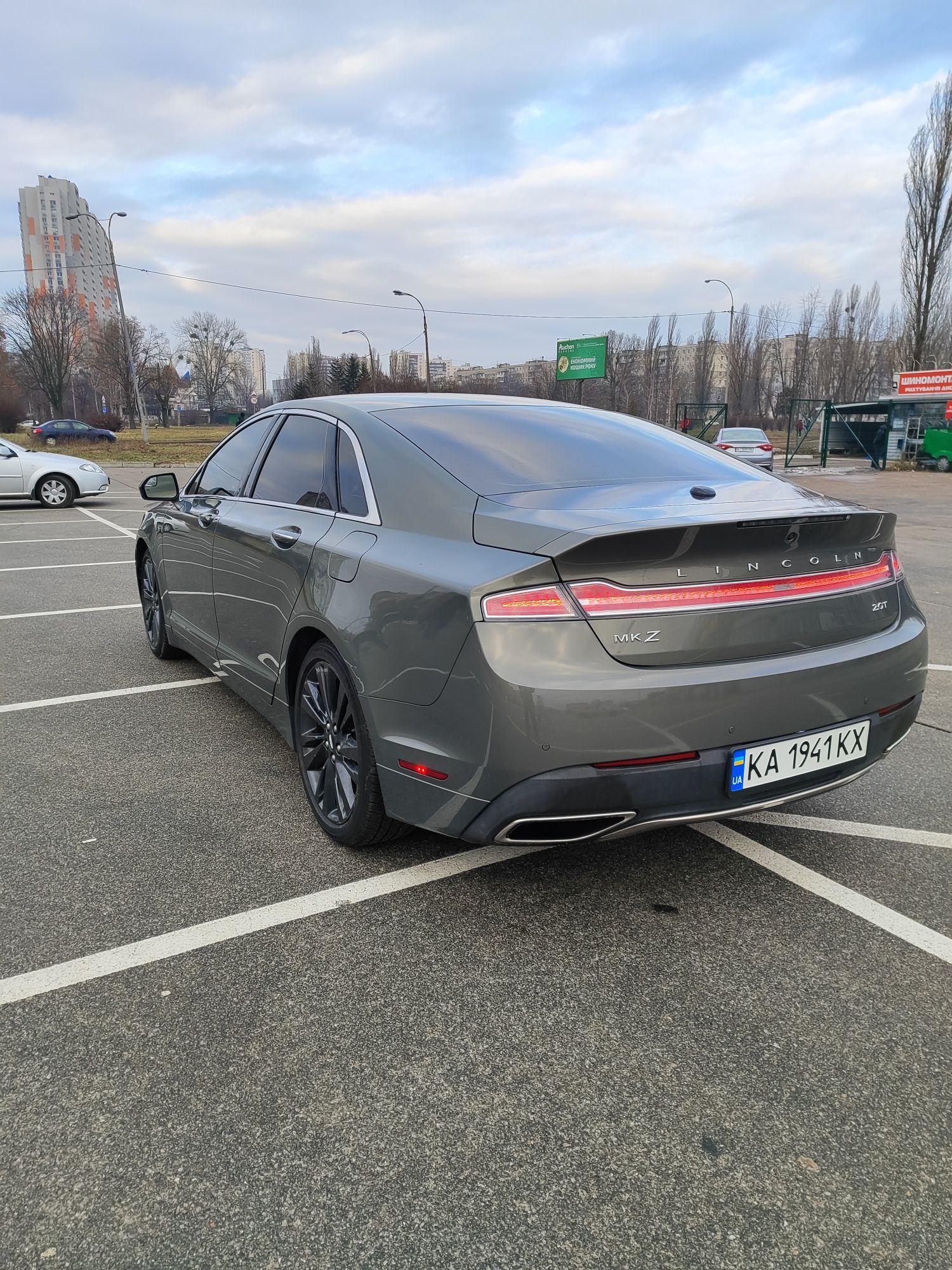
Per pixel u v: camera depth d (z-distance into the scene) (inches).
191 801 131.1
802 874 111.6
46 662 207.2
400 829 110.6
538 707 82.9
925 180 1408.7
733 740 89.7
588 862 113.9
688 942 96.0
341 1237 59.5
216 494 164.1
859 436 1370.6
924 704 186.7
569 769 84.2
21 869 109.8
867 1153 67.2
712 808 90.7
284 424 146.3
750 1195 63.3
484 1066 76.5
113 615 259.3
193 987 86.8
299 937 95.7
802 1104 72.4
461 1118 70.4
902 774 146.9
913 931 98.7
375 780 104.5
